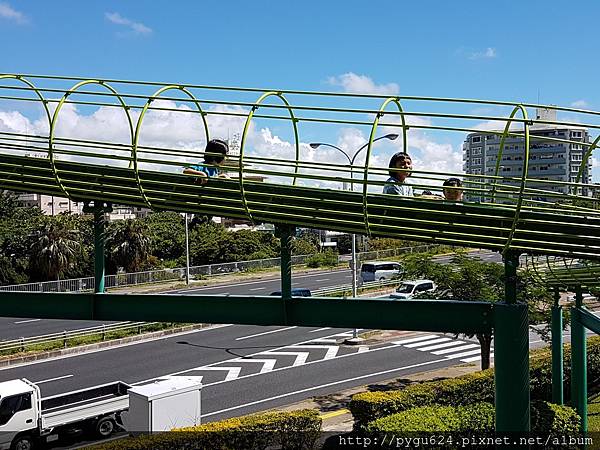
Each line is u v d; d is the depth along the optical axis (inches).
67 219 1537.9
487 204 244.5
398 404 461.1
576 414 424.5
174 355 818.8
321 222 262.2
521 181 224.5
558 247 241.4
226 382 683.4
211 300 287.9
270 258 1771.7
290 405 590.6
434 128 235.8
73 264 1424.7
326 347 856.9
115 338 901.8
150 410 478.9
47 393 654.5
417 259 642.8
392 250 1738.4
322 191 258.5
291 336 935.0
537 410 422.0
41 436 493.4
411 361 780.0
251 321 284.0
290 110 251.8
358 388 649.6
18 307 308.5
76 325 1015.0
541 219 239.3
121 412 528.4
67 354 832.3
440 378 683.4
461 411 425.1
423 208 248.7
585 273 404.5
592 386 596.7
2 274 1358.3
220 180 267.9
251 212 267.6
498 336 249.4
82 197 293.6
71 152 275.9
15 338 912.9
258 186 264.8
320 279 1494.8
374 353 824.3
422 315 263.7
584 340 434.6
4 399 478.0
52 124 273.3
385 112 233.9
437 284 614.2
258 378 698.8
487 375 521.0
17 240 1439.5
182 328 977.5
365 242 1882.4
